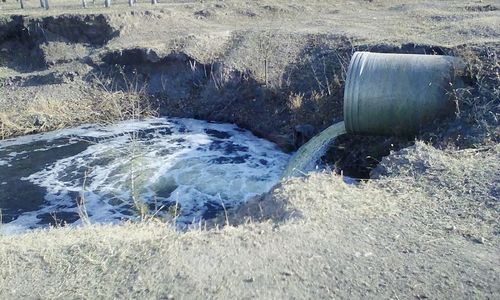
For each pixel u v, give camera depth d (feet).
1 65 80.74
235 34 73.05
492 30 55.36
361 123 40.50
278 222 25.52
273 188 31.37
